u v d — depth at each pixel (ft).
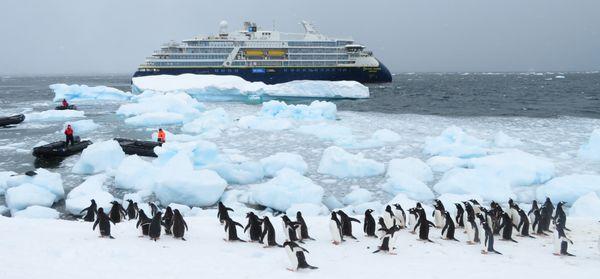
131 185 70.38
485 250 34.24
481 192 66.08
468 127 136.77
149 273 27.50
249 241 36.86
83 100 227.20
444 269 29.91
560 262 31.99
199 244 35.63
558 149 100.01
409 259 32.55
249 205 64.08
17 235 36.24
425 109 193.57
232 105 211.41
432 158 86.22
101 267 28.19
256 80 292.40
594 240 38.68
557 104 210.79
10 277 25.05
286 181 65.72
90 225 42.39
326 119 153.07
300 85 237.04
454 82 490.08
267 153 97.25
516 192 68.95
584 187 63.72
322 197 66.74
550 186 66.08
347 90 238.89
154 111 158.20
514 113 175.94
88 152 79.82
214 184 64.18
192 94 240.53
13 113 177.37
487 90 326.03
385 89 323.16
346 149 101.71
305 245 36.50
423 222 37.81
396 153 97.30
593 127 133.90
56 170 82.12
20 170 82.23
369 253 34.06
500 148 101.40
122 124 143.33
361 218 49.85
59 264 28.35
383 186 71.10
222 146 104.63
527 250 35.45
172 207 58.70
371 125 141.08
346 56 313.32
